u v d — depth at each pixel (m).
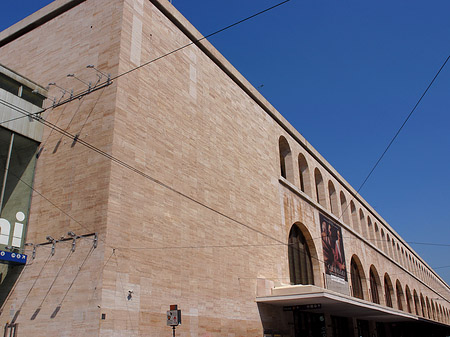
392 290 57.47
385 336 47.84
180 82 22.86
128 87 18.98
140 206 17.92
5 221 17.56
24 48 23.31
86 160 17.80
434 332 62.34
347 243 43.38
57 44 21.81
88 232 16.42
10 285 17.47
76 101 19.41
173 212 19.83
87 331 14.80
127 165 17.78
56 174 18.47
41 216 18.11
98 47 19.92
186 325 18.72
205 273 20.89
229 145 26.08
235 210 24.91
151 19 21.80
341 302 25.36
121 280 16.05
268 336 24.48
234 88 28.59
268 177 30.09
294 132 36.53
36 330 15.97
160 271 18.08
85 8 21.55
